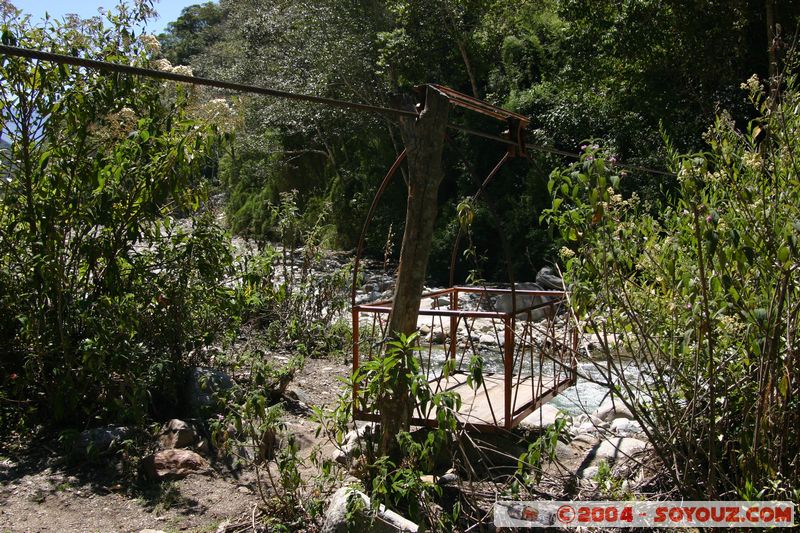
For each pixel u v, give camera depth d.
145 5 5.41
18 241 5.03
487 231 18.77
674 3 13.95
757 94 4.08
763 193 3.46
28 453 4.56
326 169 25.75
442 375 4.62
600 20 15.65
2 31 4.75
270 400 5.82
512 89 20.67
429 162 4.09
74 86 5.02
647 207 4.39
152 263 5.69
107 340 4.80
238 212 27.27
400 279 4.14
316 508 3.89
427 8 19.81
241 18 29.47
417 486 3.51
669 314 3.68
